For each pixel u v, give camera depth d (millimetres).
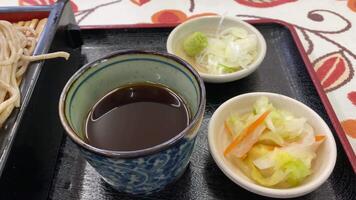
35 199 190
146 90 211
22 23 263
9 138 174
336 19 339
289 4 358
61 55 222
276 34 306
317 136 207
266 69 277
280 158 193
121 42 297
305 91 256
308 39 318
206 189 204
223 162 195
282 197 182
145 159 156
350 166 204
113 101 208
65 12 260
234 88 264
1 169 161
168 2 362
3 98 196
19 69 212
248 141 204
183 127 189
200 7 356
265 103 223
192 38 284
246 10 350
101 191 203
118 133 189
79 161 219
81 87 189
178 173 192
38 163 197
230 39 294
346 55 301
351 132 243
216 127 215
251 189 183
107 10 352
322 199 198
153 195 200
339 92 271
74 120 181
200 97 173
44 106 212
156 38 301
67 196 203
